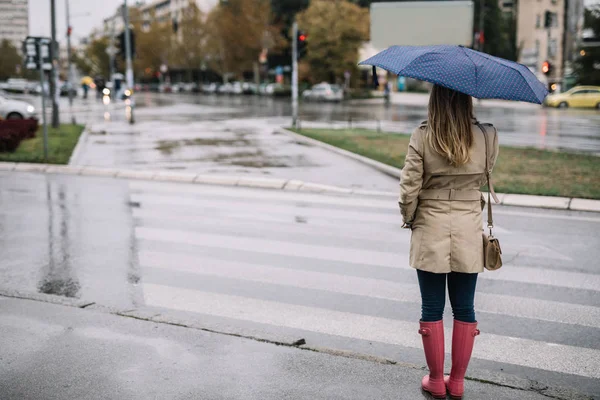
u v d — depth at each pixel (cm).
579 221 935
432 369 379
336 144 1923
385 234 842
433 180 363
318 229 872
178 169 1465
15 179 1361
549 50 5041
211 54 8562
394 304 569
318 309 555
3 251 747
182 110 4228
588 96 4459
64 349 446
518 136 2281
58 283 627
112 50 6894
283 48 8038
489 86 335
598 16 4962
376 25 4734
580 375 430
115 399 376
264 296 589
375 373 411
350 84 6831
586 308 561
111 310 526
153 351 444
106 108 4294
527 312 550
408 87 7338
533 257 731
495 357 458
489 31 7188
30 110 2955
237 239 812
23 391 385
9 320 503
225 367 419
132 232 849
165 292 600
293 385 394
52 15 2478
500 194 1109
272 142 2097
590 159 1562
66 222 912
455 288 377
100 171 1439
